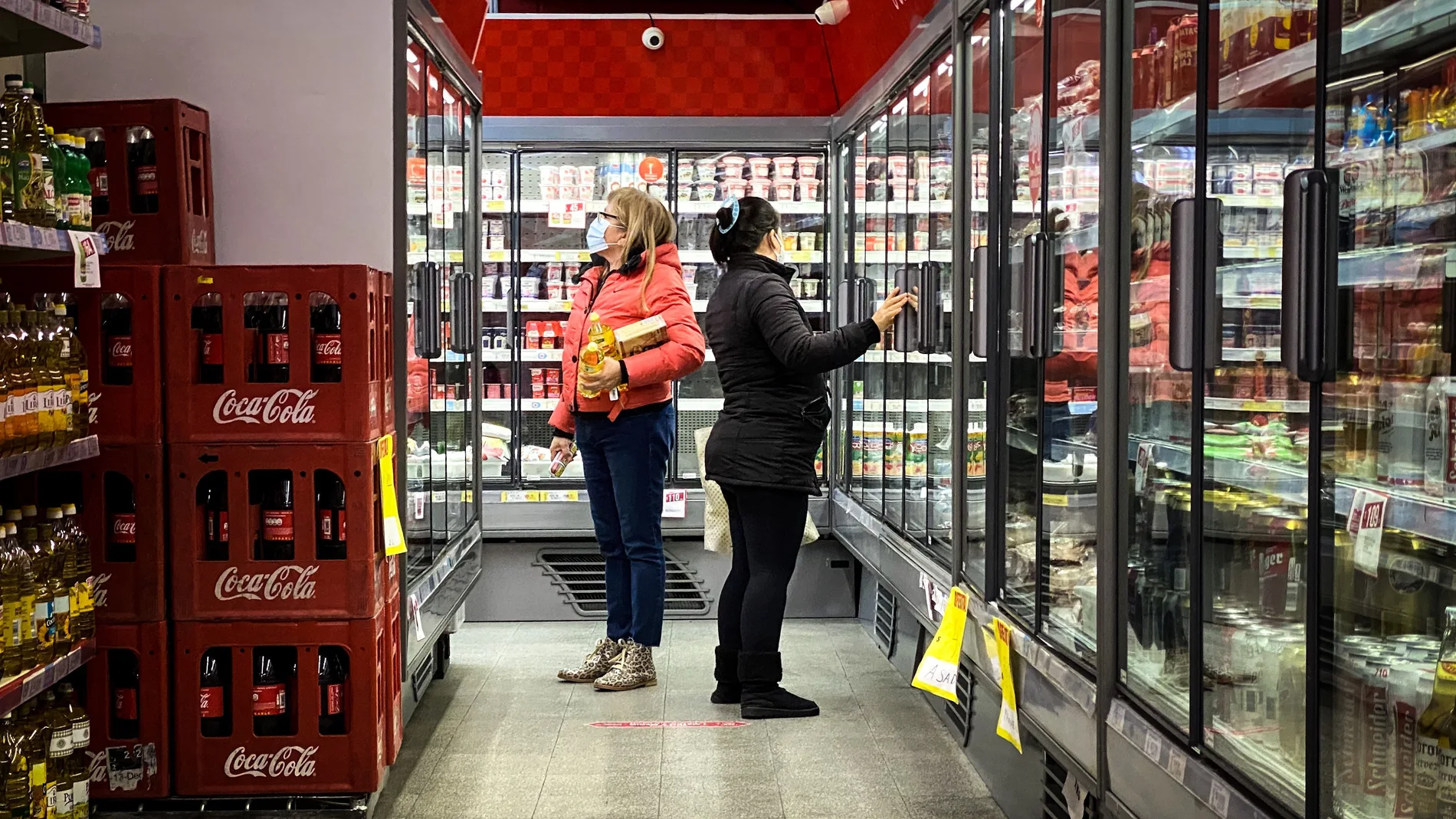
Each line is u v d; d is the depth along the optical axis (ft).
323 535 10.89
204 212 11.59
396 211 12.05
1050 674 9.67
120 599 10.46
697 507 19.94
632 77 20.51
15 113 8.64
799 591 20.35
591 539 20.06
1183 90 7.66
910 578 14.61
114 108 10.90
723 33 20.52
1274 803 6.41
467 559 16.47
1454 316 5.57
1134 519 8.46
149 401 10.44
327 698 10.78
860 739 13.66
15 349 8.43
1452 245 5.60
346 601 10.69
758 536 14.37
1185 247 7.09
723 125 20.44
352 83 11.98
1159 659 8.08
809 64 20.58
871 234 17.94
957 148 12.65
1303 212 5.61
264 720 10.85
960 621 11.82
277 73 11.96
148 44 11.93
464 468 16.85
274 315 11.01
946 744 13.50
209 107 11.94
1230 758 6.91
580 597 20.18
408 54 12.40
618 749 13.34
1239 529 7.13
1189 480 7.66
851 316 17.66
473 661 17.35
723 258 14.74
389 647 11.37
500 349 20.57
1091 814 9.19
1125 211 8.43
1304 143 6.32
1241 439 7.07
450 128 16.02
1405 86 5.93
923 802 11.71
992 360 11.64
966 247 12.62
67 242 8.62
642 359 14.85
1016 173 11.33
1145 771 7.84
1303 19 6.42
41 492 10.65
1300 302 5.61
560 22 20.38
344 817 10.72
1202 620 7.34
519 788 12.09
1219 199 7.11
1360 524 5.96
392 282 12.03
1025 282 10.12
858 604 20.11
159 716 10.54
